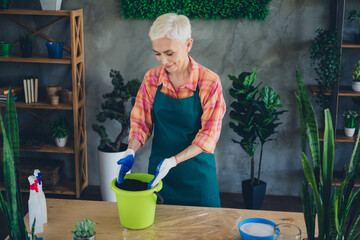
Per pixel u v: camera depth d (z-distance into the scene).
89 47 4.24
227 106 4.26
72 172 4.54
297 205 4.19
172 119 2.36
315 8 4.00
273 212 2.05
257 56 4.14
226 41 4.12
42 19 4.17
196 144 2.22
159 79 2.33
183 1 3.96
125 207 1.83
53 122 4.17
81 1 4.15
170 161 2.01
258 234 1.71
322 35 3.80
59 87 4.19
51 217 1.98
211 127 2.27
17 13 3.82
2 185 4.23
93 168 4.52
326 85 3.85
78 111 4.29
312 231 1.47
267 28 4.07
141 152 4.43
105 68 4.29
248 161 4.36
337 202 1.30
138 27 4.16
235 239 1.81
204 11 4.00
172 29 1.99
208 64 4.19
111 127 4.39
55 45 3.94
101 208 2.08
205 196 2.44
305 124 1.42
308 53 4.09
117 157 3.98
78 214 2.01
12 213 1.50
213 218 1.98
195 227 1.90
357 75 3.86
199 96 2.30
